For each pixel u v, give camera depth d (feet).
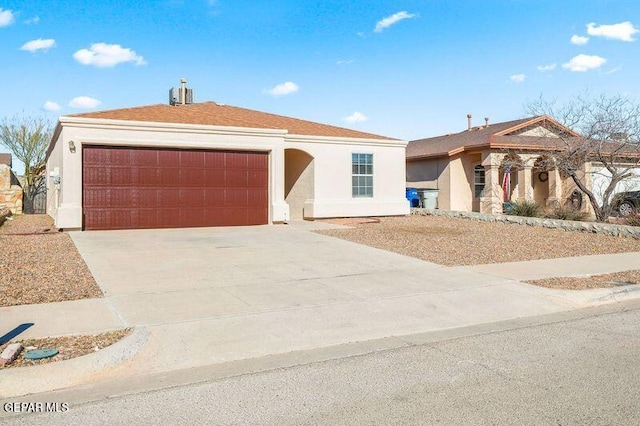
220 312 24.58
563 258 40.93
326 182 68.64
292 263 37.37
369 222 64.95
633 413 14.34
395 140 73.36
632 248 45.88
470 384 16.56
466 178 86.48
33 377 16.47
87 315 23.47
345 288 30.04
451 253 42.55
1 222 62.44
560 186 83.41
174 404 15.08
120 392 16.06
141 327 21.93
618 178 63.31
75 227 51.98
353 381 16.90
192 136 56.80
